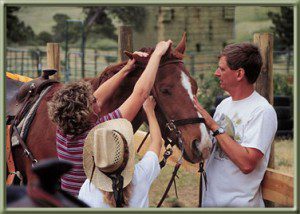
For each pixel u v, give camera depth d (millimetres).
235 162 4008
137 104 4004
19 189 2184
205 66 16703
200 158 4223
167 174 8133
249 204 4145
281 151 10008
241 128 4109
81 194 3615
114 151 3447
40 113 4727
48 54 6711
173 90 4367
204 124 4254
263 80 4852
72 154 3807
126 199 3549
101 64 19000
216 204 4215
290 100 11492
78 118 3648
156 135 4000
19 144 4746
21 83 5301
